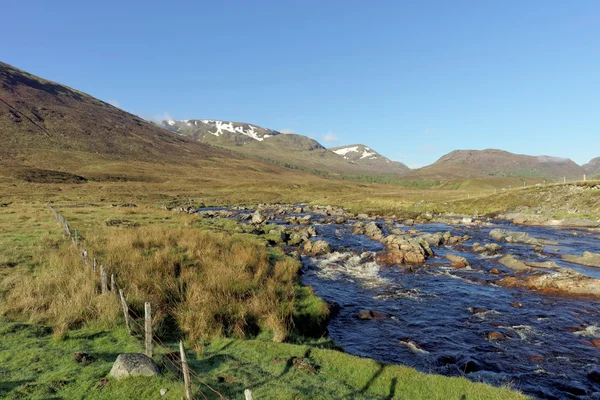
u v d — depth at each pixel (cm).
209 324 1301
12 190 7600
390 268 2595
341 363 1072
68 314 1234
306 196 10788
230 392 860
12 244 2211
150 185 11681
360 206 7525
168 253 2103
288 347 1164
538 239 3509
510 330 1553
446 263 2708
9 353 998
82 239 2430
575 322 1619
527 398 895
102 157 16812
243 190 11794
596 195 5159
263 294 1655
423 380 980
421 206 6962
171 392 826
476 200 6856
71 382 862
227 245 2608
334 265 2638
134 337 1141
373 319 1691
